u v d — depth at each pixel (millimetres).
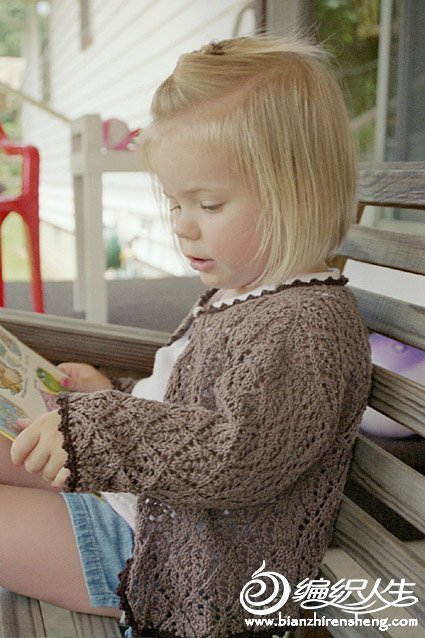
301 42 1045
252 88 915
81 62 7758
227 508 884
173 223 1037
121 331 1264
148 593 914
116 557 970
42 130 10125
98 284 2900
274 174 904
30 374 1129
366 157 2932
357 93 2934
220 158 894
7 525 961
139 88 5887
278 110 913
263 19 3092
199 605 880
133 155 2807
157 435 837
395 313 980
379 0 2855
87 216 2848
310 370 853
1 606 940
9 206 2787
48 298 3760
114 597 952
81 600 956
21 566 954
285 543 900
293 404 841
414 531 1278
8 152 2883
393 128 2779
